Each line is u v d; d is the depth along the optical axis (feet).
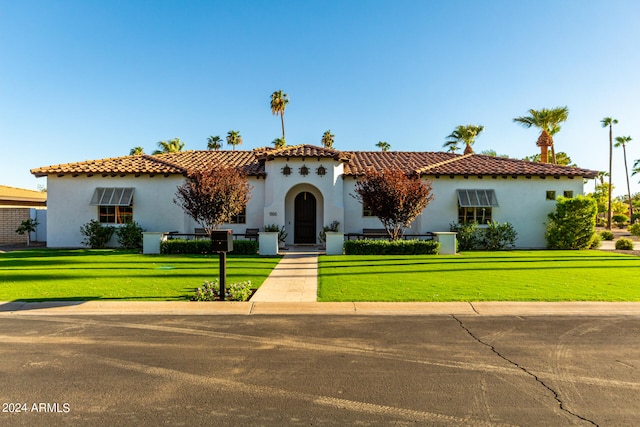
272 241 56.29
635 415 13.23
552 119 120.78
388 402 14.11
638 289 32.12
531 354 18.94
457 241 60.59
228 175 55.72
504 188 67.56
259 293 31.48
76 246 65.10
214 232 29.55
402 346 20.08
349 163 74.33
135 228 63.16
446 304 27.96
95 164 67.26
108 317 25.46
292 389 15.15
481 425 12.55
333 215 65.26
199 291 29.58
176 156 77.15
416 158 78.64
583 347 19.90
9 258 50.72
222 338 21.33
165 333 22.20
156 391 14.94
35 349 19.49
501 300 28.78
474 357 18.56
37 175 64.95
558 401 14.20
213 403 13.99
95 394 14.67
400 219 54.65
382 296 30.01
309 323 24.20
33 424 12.56
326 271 41.24
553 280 36.01
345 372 16.80
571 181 67.92
